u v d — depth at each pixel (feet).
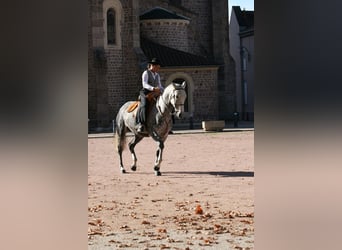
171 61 260.83
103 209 63.46
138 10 259.60
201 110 267.59
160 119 94.68
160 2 286.66
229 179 88.84
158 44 270.67
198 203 67.00
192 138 183.83
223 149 142.72
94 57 248.11
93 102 248.73
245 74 351.87
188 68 261.85
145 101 96.32
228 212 59.77
